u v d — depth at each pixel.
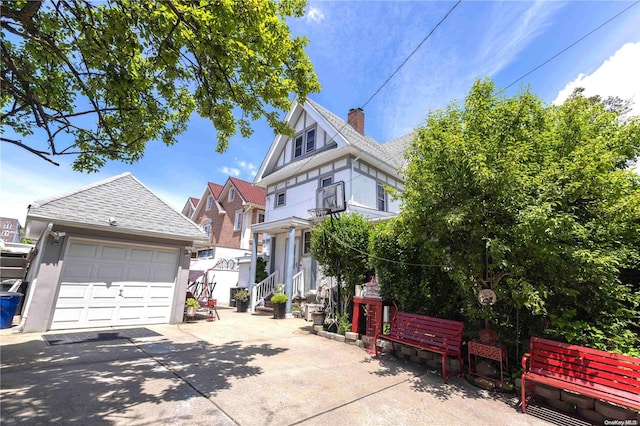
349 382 4.42
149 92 5.05
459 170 4.36
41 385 3.92
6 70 4.07
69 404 3.39
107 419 3.08
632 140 4.47
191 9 3.24
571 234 3.90
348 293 7.71
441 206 4.52
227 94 5.15
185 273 9.63
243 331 8.08
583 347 3.65
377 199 13.34
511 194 4.00
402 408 3.61
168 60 3.89
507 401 3.90
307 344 6.73
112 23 3.49
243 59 4.28
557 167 4.04
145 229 8.80
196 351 5.92
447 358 5.14
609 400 3.08
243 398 3.72
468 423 3.28
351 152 12.24
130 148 5.66
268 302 12.25
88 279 8.05
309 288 12.60
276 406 3.53
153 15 3.33
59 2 3.69
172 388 3.97
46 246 7.56
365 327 7.12
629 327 4.20
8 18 3.44
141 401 3.54
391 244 6.44
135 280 8.77
